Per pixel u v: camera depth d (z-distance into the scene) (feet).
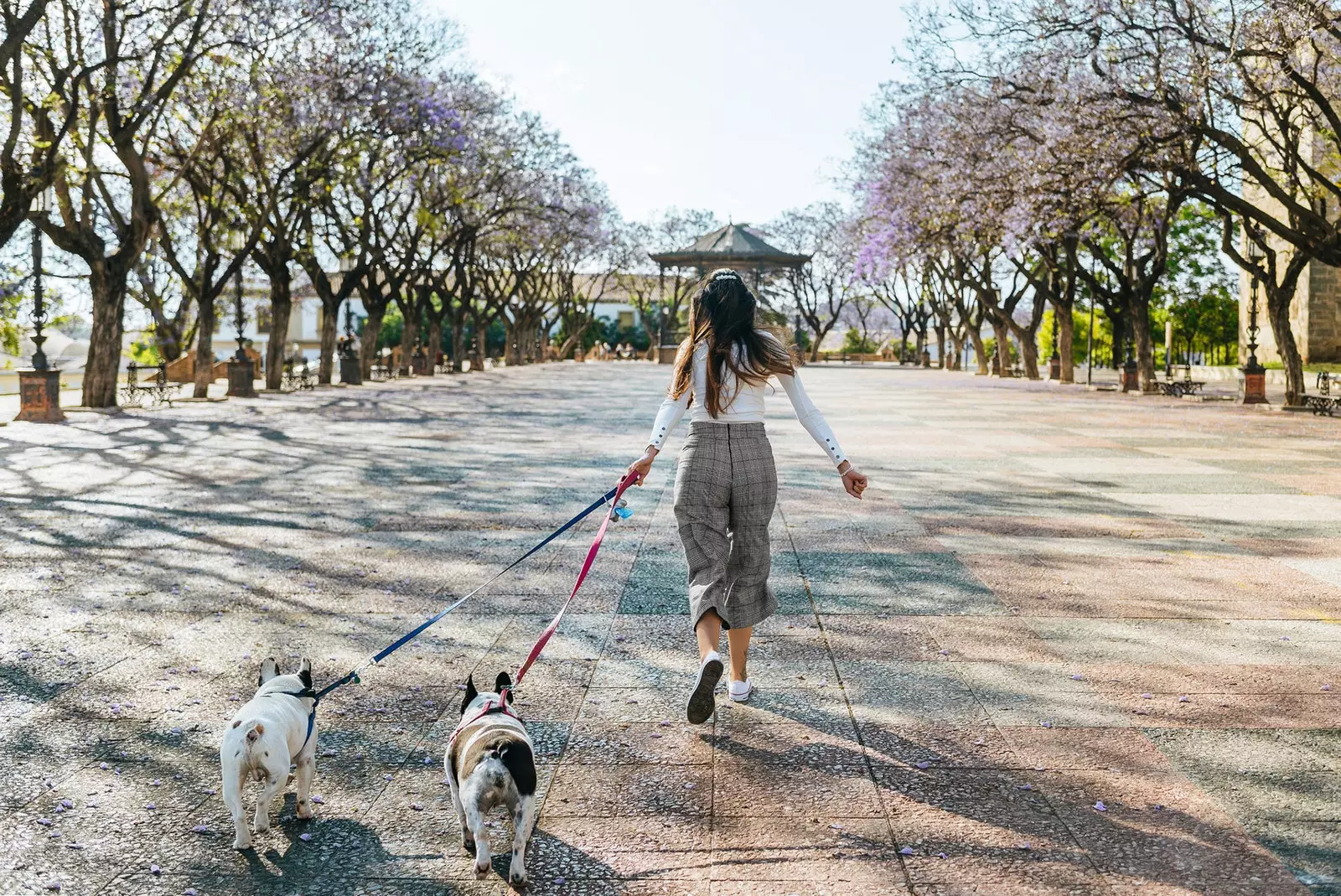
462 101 101.55
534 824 11.67
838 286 249.55
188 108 82.38
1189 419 66.23
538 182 136.77
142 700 15.56
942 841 11.26
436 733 14.35
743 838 11.34
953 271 162.81
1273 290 74.74
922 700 15.51
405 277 129.49
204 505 32.76
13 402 86.53
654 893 10.23
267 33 73.31
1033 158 74.90
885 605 20.68
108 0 65.10
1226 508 31.91
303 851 11.12
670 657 17.48
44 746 13.87
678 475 14.48
